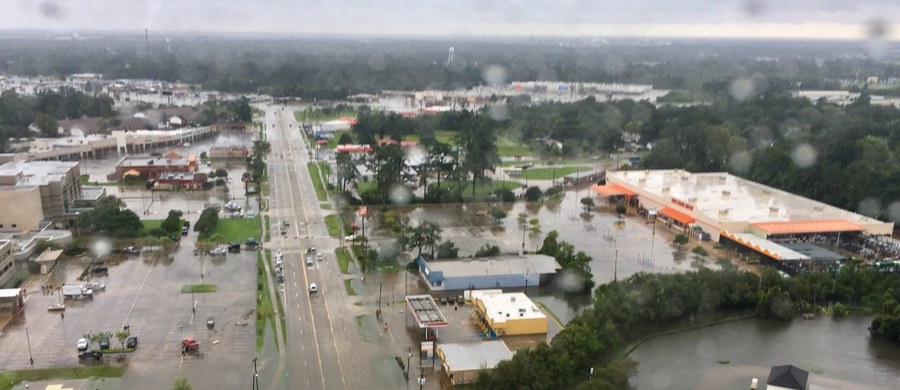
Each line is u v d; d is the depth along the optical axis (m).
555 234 166.62
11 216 163.62
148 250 161.88
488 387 98.38
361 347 114.94
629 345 120.69
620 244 177.50
